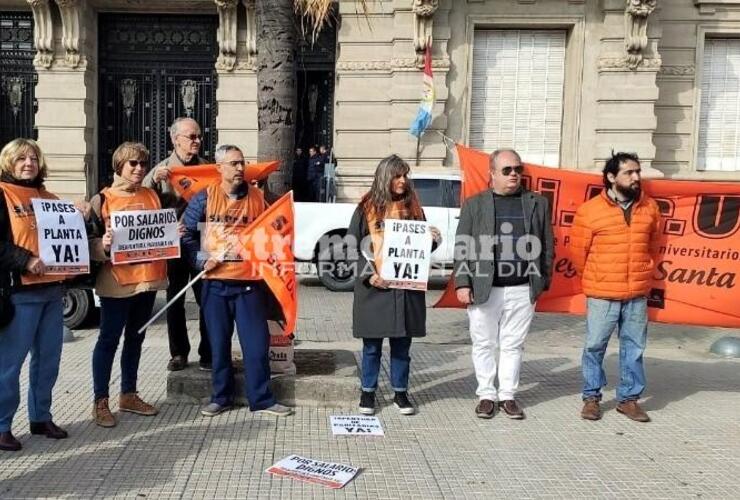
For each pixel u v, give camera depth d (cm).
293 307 543
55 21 1562
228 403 556
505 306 561
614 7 1501
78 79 1569
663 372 731
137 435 503
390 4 1513
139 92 1662
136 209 513
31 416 493
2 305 438
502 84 1570
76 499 402
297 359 635
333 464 457
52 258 456
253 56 1562
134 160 509
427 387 648
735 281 622
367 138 1548
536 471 459
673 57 1574
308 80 1669
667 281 632
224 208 540
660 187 626
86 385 630
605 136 1528
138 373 671
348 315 1005
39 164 469
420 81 1516
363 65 1531
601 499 420
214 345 544
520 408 575
